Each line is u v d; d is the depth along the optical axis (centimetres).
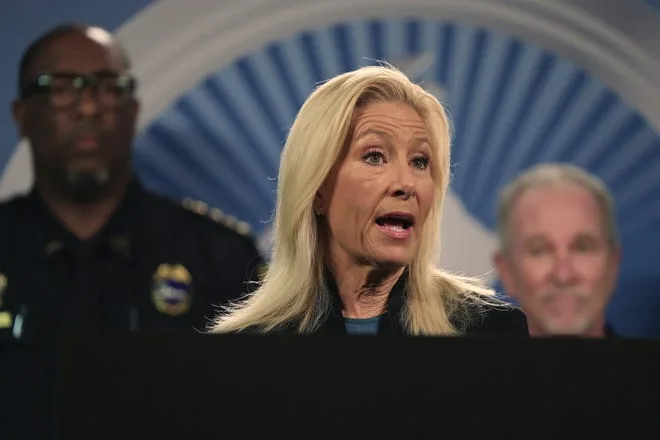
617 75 960
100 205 919
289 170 486
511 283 940
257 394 299
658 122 957
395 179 459
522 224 941
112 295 903
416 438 298
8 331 875
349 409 299
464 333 475
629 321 939
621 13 962
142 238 920
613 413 300
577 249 939
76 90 921
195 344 301
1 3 942
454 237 938
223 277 923
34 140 924
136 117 937
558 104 958
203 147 944
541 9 959
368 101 471
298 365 300
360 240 466
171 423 298
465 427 298
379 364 300
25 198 922
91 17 950
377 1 953
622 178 953
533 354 301
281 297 496
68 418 297
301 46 952
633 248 945
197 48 948
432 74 954
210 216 938
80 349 300
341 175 469
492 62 957
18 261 898
